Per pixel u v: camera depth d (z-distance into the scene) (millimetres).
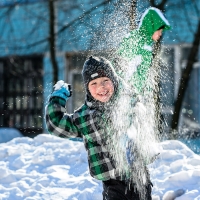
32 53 22766
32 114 23438
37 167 8641
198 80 21531
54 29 18969
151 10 5895
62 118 5371
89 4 19109
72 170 8516
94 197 7156
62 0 19688
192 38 21078
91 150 5387
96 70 5258
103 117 5332
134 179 5375
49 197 7367
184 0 19719
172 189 7055
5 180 8062
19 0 21125
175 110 17562
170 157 8391
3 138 18406
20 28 23281
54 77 18781
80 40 16875
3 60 23641
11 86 23781
